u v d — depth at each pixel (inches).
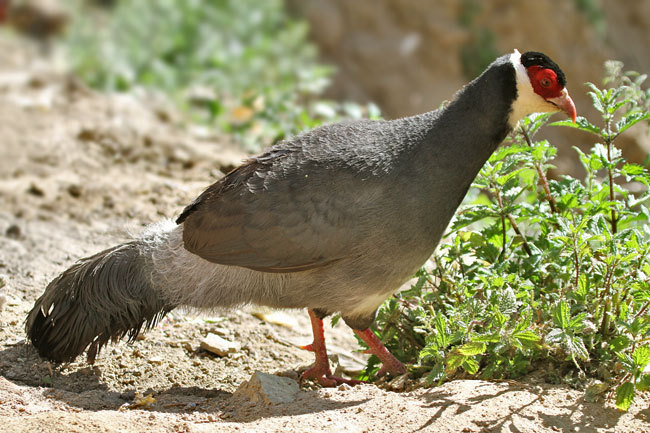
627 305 342.6
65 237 522.6
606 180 397.4
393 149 352.5
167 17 916.0
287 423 315.9
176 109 770.8
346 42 1098.7
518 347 317.7
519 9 1109.1
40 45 1071.6
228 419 337.4
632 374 313.1
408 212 346.0
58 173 614.2
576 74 1117.7
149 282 383.6
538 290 369.1
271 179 357.7
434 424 308.5
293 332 453.1
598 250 353.4
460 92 359.9
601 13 1151.0
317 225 349.1
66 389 375.9
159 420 322.0
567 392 328.8
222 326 444.1
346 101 1053.8
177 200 568.4
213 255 362.6
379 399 335.9
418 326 378.9
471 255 394.9
